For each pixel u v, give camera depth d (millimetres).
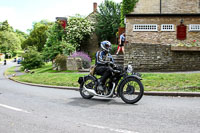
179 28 19250
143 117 4957
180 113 5246
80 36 34812
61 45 24906
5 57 96250
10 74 25328
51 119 4926
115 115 5188
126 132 3955
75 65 20500
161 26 19406
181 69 15047
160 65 15086
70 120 4820
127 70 6699
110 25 35469
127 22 19672
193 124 4379
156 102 6699
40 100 7438
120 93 6719
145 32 19547
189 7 22672
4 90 10664
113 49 23453
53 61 25016
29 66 32062
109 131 4027
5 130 4234
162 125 4340
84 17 36594
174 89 8617
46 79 14523
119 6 35844
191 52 15039
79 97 8031
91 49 37312
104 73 7043
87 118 4961
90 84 7555
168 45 15031
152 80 10414
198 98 7297
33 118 5039
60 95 8586
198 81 9586
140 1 23016
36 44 63125
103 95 7020
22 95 8742
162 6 22812
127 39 19656
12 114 5434
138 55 15266
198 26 19141
